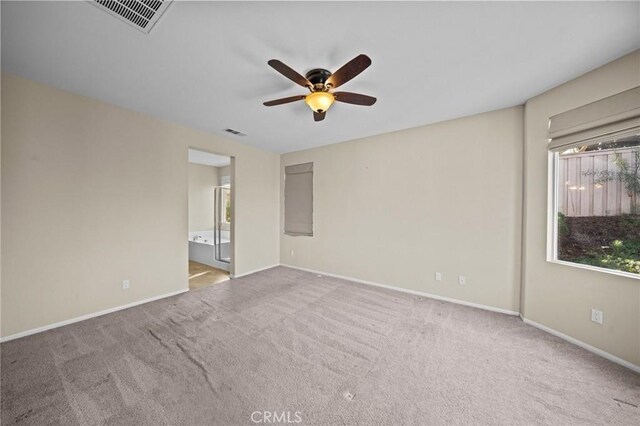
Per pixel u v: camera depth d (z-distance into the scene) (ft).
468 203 9.73
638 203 6.16
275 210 16.12
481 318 8.65
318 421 4.50
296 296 10.77
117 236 9.12
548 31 5.12
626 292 6.03
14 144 6.95
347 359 6.32
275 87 7.50
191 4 4.42
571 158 7.41
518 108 8.75
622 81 5.97
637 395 5.10
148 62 6.25
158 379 5.52
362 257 12.69
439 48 5.68
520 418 4.58
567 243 7.50
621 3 4.38
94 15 4.67
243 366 6.01
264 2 4.38
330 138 12.76
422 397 5.07
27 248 7.23
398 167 11.45
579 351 6.67
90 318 8.46
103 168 8.71
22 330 7.18
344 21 4.85
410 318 8.64
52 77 7.00
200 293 11.13
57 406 4.76
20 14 4.58
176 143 10.78
